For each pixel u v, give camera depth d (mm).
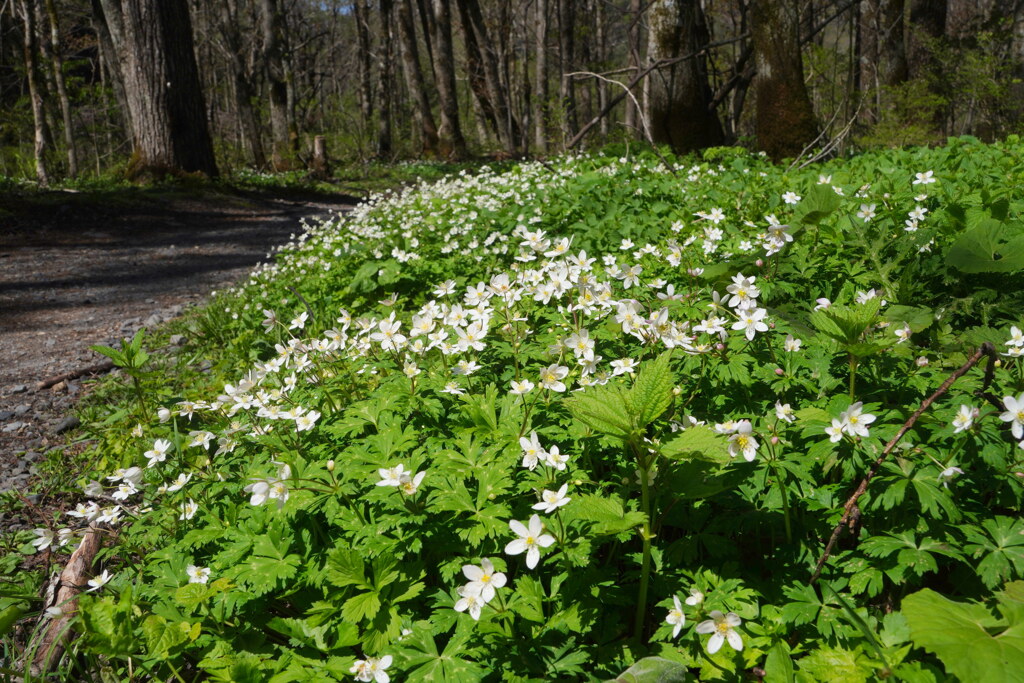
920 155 8883
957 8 25000
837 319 2637
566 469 2891
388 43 38344
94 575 3555
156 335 8203
